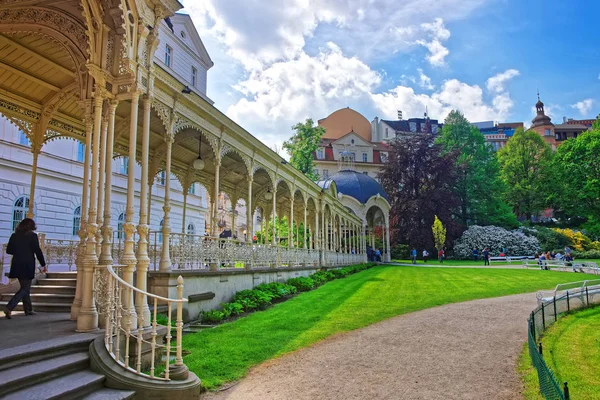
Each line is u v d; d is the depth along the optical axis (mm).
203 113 11406
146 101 7348
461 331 9406
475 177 56469
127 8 6676
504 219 54375
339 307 12453
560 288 13328
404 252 49969
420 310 12242
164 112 9867
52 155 17812
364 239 40656
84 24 7188
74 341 5168
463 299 14609
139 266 6695
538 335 9242
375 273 26625
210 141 12070
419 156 54062
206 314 10180
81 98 8164
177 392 5074
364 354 7496
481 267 32562
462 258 47938
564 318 11938
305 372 6480
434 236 47781
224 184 19938
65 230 18375
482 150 60750
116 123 11297
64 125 10922
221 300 11602
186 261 10438
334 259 28609
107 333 5305
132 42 6910
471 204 56219
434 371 6555
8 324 6363
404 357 7316
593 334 9859
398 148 54969
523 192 60625
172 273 9344
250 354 7273
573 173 55875
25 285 7172
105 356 5164
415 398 5434
